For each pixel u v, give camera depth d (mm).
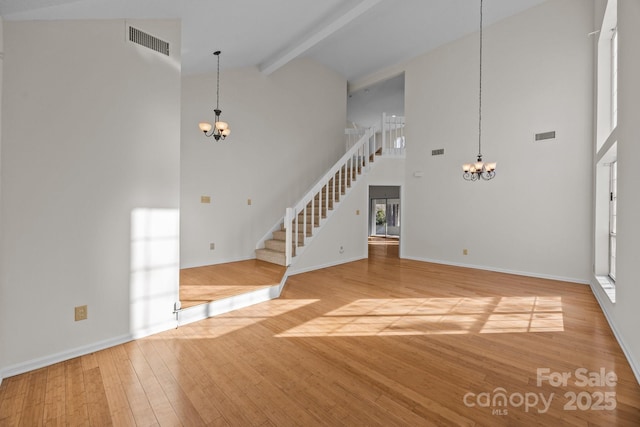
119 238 2674
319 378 2184
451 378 2184
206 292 3721
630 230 2482
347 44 6461
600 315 3436
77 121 2414
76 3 2150
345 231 6477
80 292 2459
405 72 7156
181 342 2748
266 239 6156
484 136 5793
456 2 5098
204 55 4430
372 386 2086
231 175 5539
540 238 5160
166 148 3002
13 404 1867
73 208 2406
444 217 6402
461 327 3111
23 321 2195
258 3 3367
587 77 4676
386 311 3566
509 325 3154
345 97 8086
